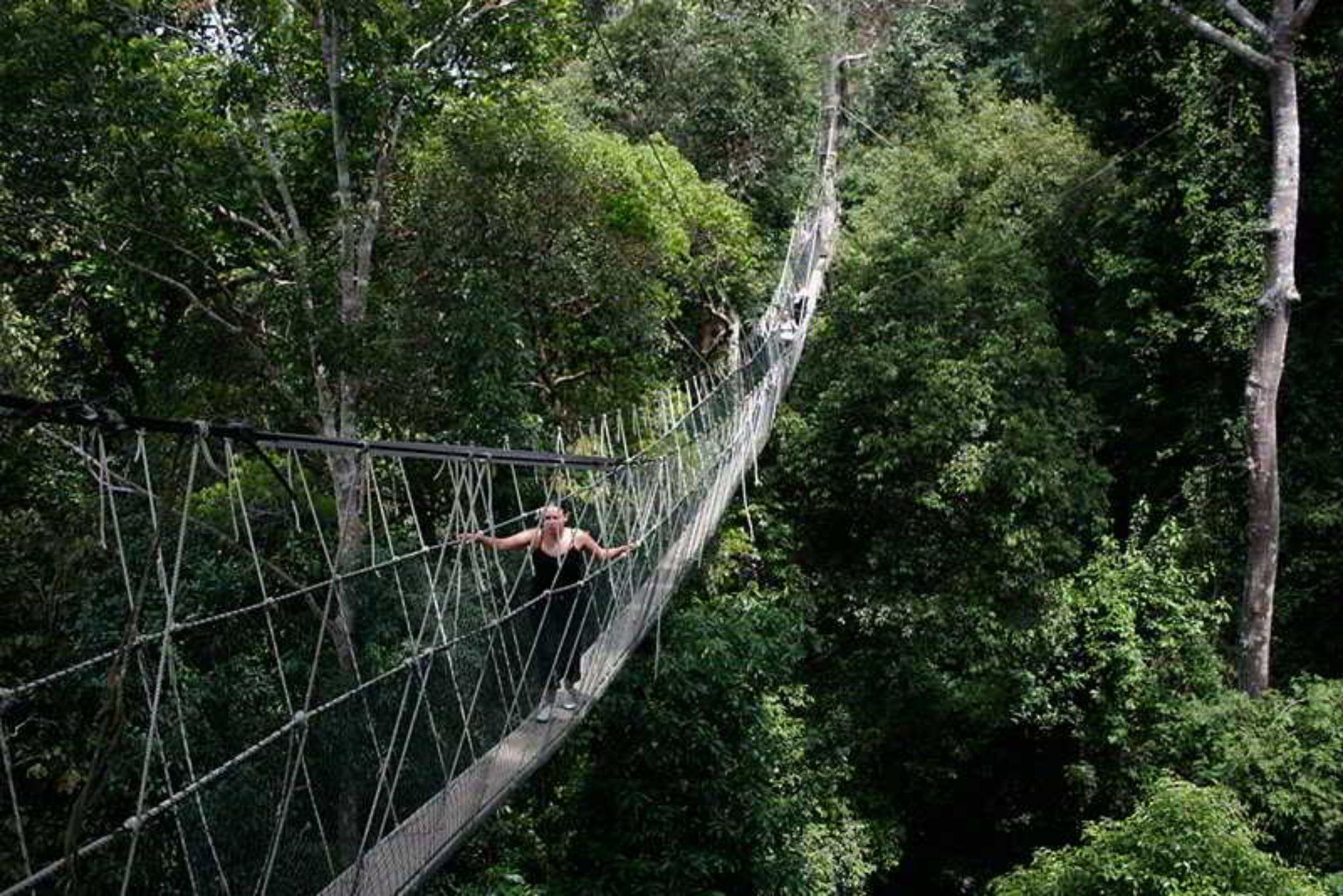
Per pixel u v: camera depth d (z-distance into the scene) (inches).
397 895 117.9
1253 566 351.6
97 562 199.5
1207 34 367.9
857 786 397.4
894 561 400.2
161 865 103.2
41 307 307.7
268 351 304.5
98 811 152.6
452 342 307.4
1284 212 352.8
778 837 296.0
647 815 275.7
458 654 164.6
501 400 301.0
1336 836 291.9
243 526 237.1
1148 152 471.8
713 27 600.4
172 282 275.7
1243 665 350.3
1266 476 350.0
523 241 343.6
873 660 403.2
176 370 302.0
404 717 146.3
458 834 134.3
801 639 360.5
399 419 312.7
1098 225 482.3
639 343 399.2
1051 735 388.2
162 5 294.7
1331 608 380.8
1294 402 400.5
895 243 461.4
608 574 209.0
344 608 126.9
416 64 316.2
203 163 290.5
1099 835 265.4
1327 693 316.2
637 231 392.2
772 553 415.2
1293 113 352.5
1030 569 373.4
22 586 187.5
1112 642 359.6
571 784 293.7
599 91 596.7
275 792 116.5
